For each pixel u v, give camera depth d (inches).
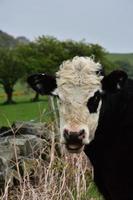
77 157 143.5
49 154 144.5
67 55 1218.0
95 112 100.0
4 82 1114.1
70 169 140.9
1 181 128.5
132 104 107.9
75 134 95.4
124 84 106.6
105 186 113.3
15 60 1149.7
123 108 107.3
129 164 108.3
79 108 98.0
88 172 148.9
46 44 1250.6
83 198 136.9
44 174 135.2
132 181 109.1
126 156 108.1
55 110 152.3
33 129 153.4
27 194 127.3
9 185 128.3
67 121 97.3
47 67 1216.2
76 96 98.7
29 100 1104.8
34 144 145.3
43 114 156.6
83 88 99.3
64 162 141.9
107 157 109.3
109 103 105.2
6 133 155.3
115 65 1155.9
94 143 109.0
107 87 101.7
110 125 106.8
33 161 137.9
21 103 1020.5
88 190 141.5
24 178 127.3
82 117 97.5
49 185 129.7
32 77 104.5
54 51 1243.8
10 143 140.5
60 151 148.2
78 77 100.4
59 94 100.2
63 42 1253.7
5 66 1138.7
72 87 99.5
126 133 107.5
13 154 136.2
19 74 1146.7
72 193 135.9
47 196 126.0
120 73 100.0
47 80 103.0
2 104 1053.8
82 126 96.7
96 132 107.0
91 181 146.0
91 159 112.1
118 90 102.5
